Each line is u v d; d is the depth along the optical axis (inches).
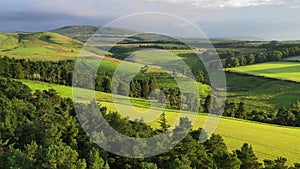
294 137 2972.4
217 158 1563.7
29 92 3206.2
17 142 1843.0
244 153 1686.8
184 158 1409.9
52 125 1673.2
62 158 1322.6
